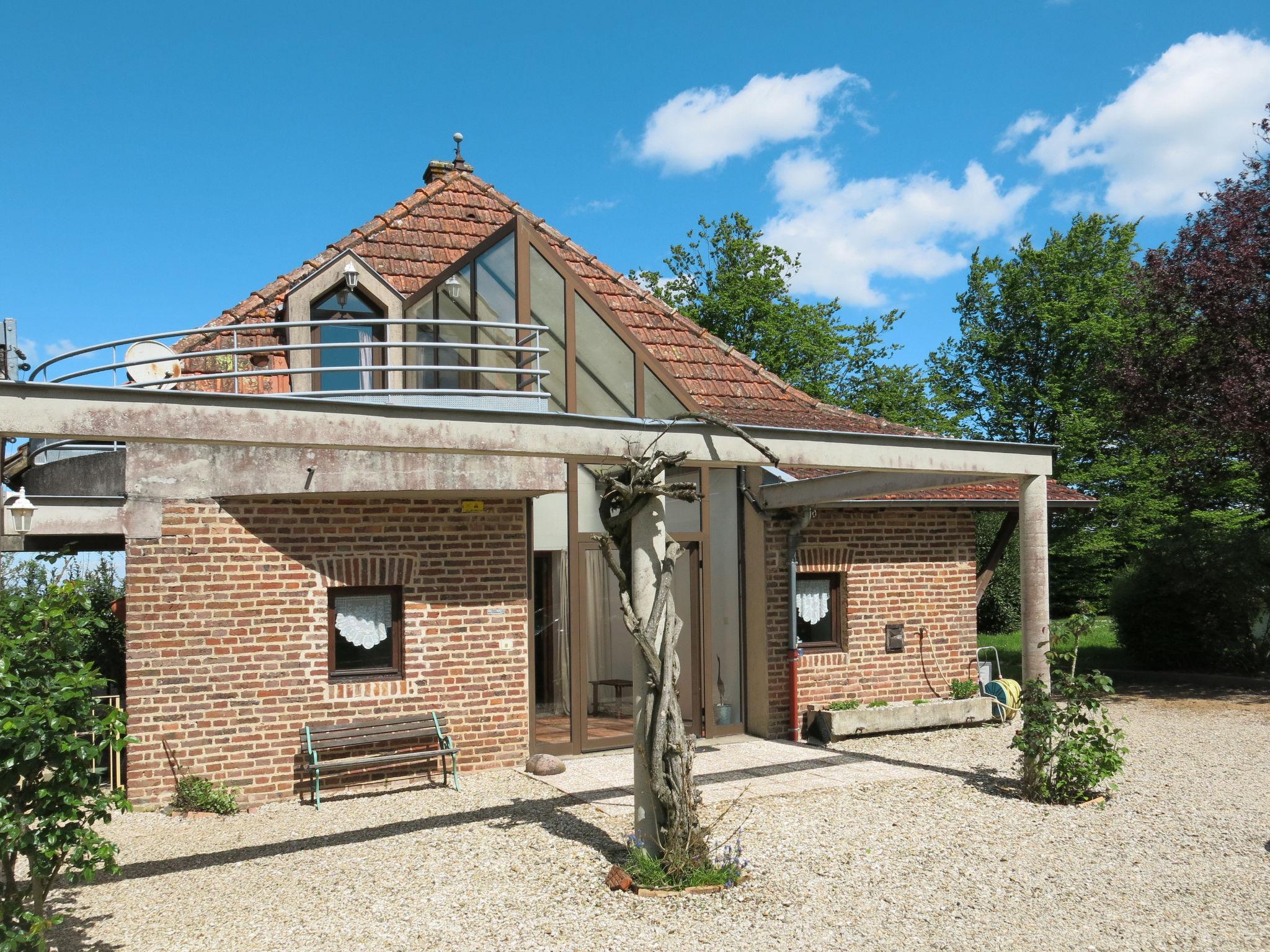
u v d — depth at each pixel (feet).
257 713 30.22
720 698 40.57
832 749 36.55
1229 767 32.78
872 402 98.43
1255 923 19.51
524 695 34.14
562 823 26.55
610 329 37.14
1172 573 52.95
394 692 32.14
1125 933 19.07
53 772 16.24
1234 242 47.26
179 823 27.71
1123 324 89.30
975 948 18.42
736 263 97.35
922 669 41.70
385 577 32.19
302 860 24.00
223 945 18.76
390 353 39.06
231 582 30.09
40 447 35.63
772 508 38.58
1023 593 31.22
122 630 42.73
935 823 26.35
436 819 27.61
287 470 30.40
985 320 104.17
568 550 36.42
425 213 44.98
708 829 22.29
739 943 18.65
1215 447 52.31
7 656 16.07
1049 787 28.63
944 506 41.86
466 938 18.97
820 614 40.34
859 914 20.01
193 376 24.77
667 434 24.97
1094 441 92.02
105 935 19.31
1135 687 51.08
